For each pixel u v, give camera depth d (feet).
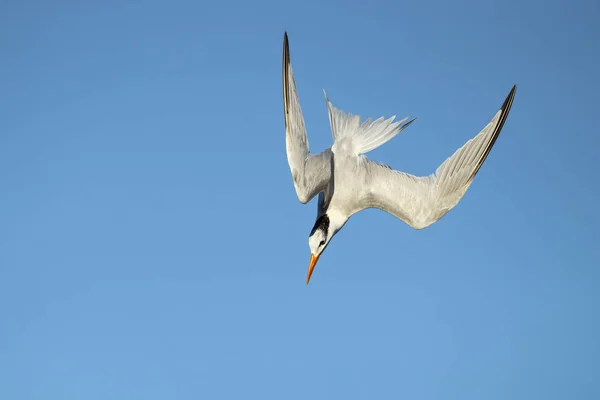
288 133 35.94
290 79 36.45
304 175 36.11
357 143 42.65
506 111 40.98
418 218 41.73
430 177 42.14
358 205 42.70
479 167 41.57
